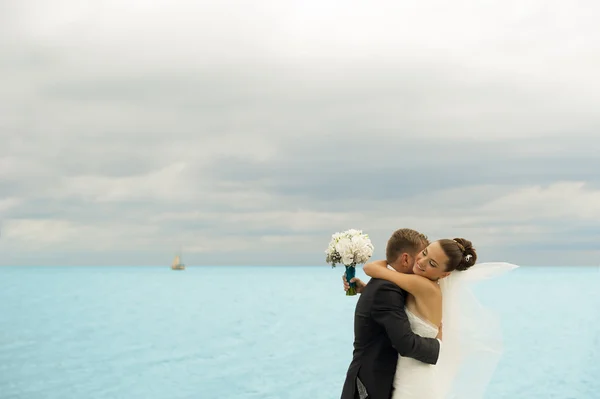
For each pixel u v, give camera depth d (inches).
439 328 135.0
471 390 138.2
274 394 353.4
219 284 2059.5
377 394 130.8
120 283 2159.2
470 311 139.5
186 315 850.1
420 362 131.6
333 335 623.5
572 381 377.7
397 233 141.2
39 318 805.9
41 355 498.0
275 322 751.1
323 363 456.8
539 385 366.6
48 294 1400.1
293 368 436.5
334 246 148.6
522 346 533.3
